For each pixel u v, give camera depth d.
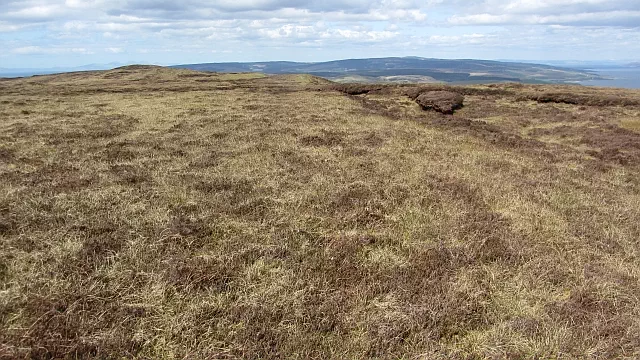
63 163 12.64
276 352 4.93
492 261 7.59
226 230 8.28
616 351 5.17
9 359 4.48
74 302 5.55
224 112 24.67
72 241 7.45
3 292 5.63
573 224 9.41
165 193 10.13
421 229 8.74
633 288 6.71
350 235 8.33
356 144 16.83
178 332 5.20
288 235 8.16
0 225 7.79
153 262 6.83
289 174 12.17
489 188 11.66
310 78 63.53
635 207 10.96
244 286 6.34
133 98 32.09
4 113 22.97
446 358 4.96
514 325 5.59
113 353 4.76
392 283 6.61
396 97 36.12
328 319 5.56
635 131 22.16
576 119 25.70
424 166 13.77
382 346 5.09
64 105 27.33
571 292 6.56
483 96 35.56
